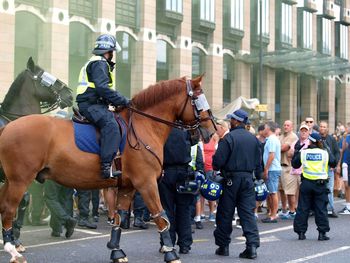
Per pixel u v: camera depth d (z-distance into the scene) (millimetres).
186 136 10141
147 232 13367
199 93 9305
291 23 43344
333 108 48812
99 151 8594
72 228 12164
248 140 10195
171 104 9211
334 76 49062
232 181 10109
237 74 38594
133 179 8859
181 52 33719
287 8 42781
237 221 14273
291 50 37906
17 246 10406
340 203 20391
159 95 9133
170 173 10125
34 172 8414
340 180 21688
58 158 8461
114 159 8656
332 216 16500
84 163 8547
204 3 35125
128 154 8805
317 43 47094
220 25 36719
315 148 12203
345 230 13805
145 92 9141
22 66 25656
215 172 10617
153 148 8938
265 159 15125
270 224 14859
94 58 8797
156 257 10195
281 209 16891
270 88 41438
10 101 10422
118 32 30359
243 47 38719
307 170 12148
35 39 26172
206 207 18828
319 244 11688
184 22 33938
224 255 10367
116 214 9477
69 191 13047
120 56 30641
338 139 21719
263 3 40000
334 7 49250
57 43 26219
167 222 8914
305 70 43312
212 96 35969
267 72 41219
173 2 32844
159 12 32375
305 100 46719
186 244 10531
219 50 36625
